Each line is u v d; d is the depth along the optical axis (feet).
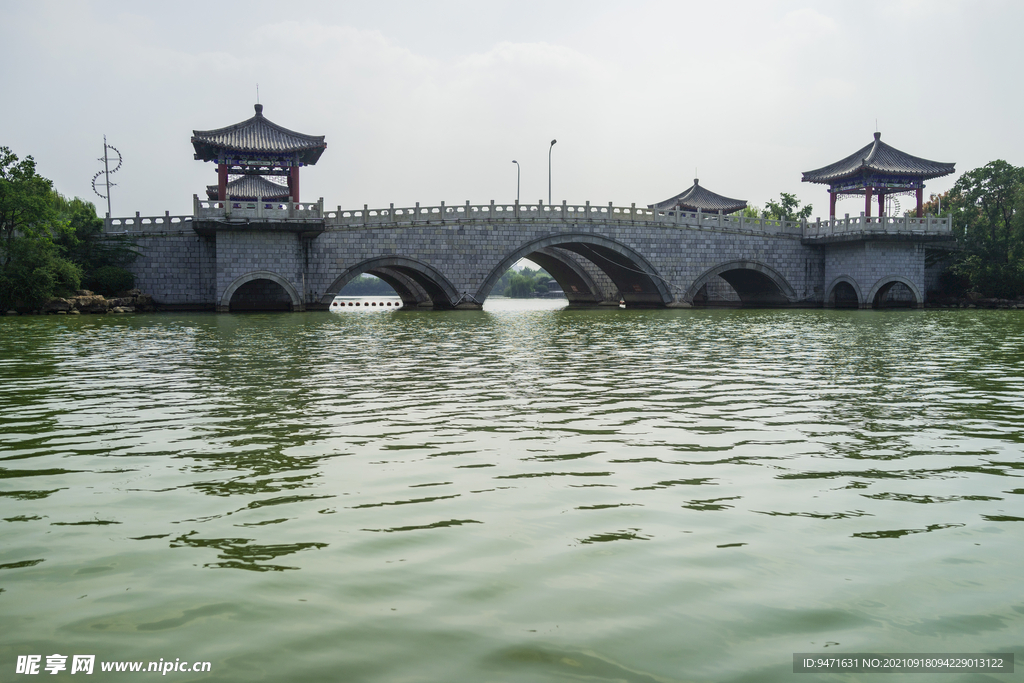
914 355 81.87
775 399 51.06
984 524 25.44
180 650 16.90
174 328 126.62
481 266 221.05
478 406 48.21
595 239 232.53
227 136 202.39
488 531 24.62
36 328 124.98
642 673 15.94
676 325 143.43
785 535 24.30
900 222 239.71
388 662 16.39
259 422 42.75
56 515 26.25
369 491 29.12
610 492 29.04
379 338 106.22
